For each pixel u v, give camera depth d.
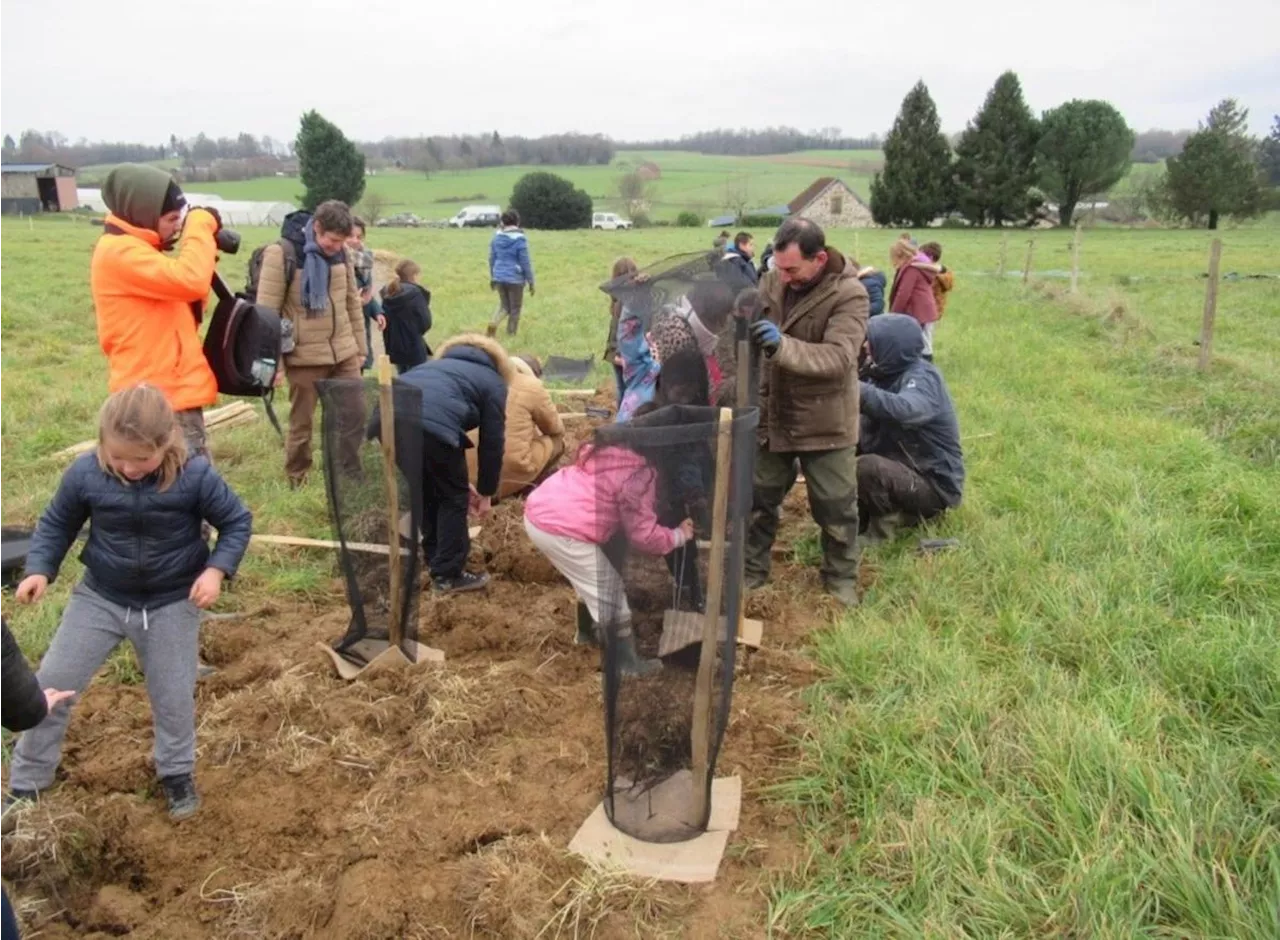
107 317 4.78
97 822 3.57
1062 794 3.45
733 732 4.09
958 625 4.90
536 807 3.66
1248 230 59.22
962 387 10.38
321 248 6.77
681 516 3.26
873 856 3.32
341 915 3.17
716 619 3.25
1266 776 3.54
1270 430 8.33
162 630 3.55
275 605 5.34
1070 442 8.12
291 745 4.00
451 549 5.48
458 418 5.12
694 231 55.22
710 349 4.62
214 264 5.00
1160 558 5.54
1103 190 65.19
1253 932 2.82
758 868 3.40
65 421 9.46
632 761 3.45
